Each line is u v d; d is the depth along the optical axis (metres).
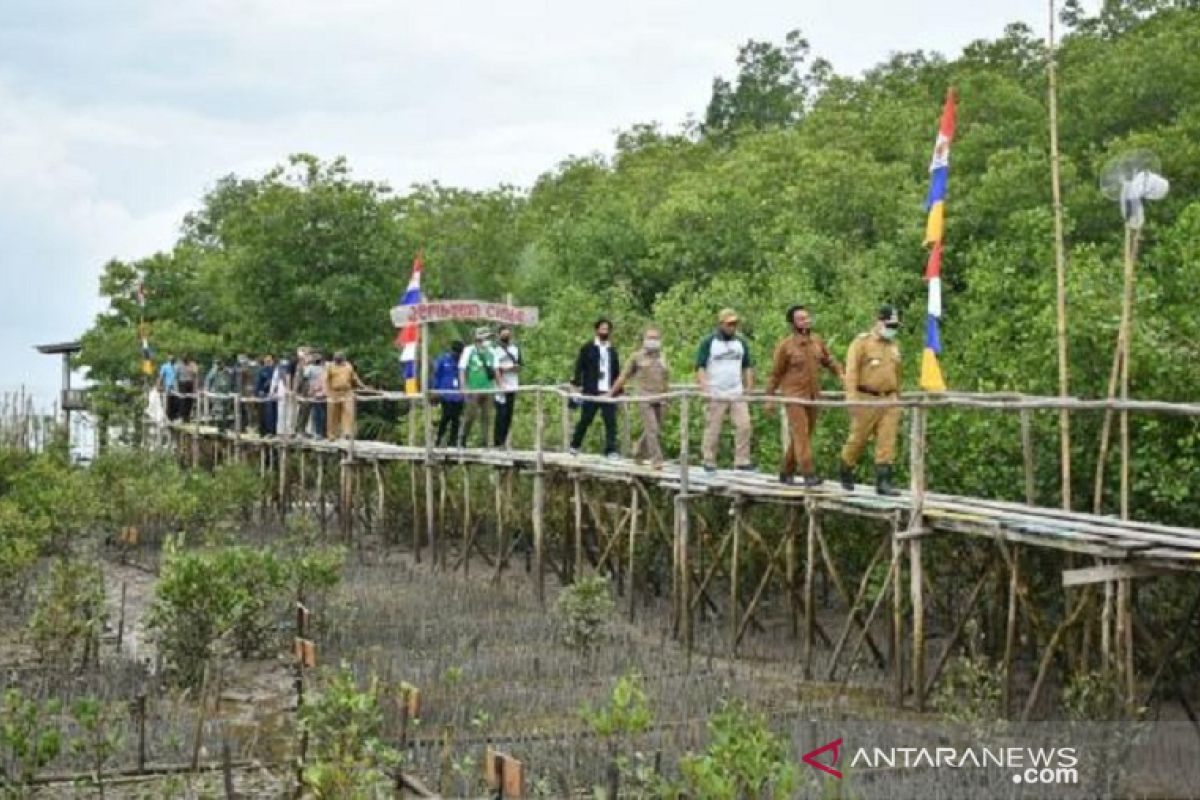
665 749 12.71
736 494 17.55
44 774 12.68
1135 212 13.55
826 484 17.22
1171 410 12.31
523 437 27.39
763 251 33.53
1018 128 32.12
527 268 40.19
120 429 40.09
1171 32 31.23
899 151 36.59
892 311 15.80
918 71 46.50
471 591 22.11
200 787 12.20
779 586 21.00
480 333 24.91
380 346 36.47
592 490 23.19
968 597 16.98
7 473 32.62
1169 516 15.80
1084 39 37.25
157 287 42.38
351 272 36.62
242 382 34.16
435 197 44.88
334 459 31.39
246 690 16.03
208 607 16.09
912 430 14.70
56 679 15.83
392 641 18.33
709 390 18.45
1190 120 27.55
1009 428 16.91
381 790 11.43
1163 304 17.88
